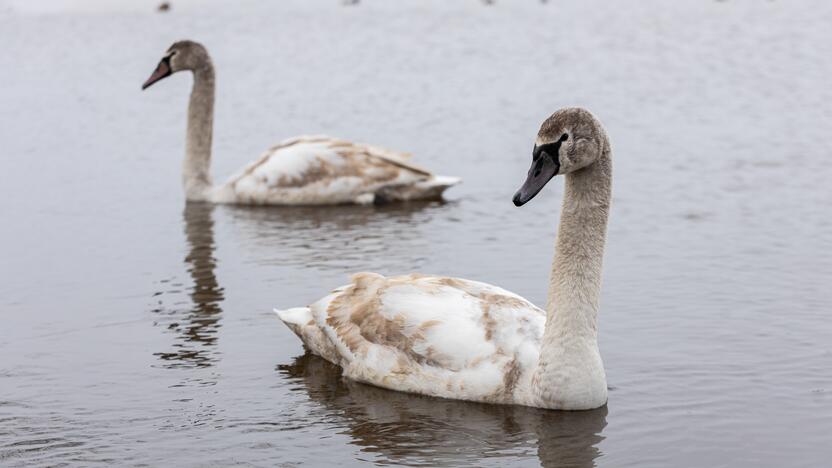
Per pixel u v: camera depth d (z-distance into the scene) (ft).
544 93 98.94
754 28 136.36
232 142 83.10
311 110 94.02
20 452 32.19
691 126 83.66
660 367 37.60
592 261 33.37
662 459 30.91
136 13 155.33
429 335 35.78
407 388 36.09
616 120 86.63
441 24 144.87
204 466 31.12
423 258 52.19
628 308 43.88
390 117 90.07
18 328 43.29
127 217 62.39
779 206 60.18
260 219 62.18
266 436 33.09
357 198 66.03
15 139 85.30
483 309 35.81
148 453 32.09
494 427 33.14
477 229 57.88
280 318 40.29
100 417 34.73
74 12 155.84
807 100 92.58
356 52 124.67
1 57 125.39
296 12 155.94
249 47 129.29
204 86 67.36
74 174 73.51
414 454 31.58
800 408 34.12
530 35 135.13
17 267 52.08
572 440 32.14
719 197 62.64
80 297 47.21
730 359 38.17
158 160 77.82
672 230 55.98
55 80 111.45
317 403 35.50
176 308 45.50
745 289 45.93
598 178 33.01
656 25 141.18
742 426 32.94
